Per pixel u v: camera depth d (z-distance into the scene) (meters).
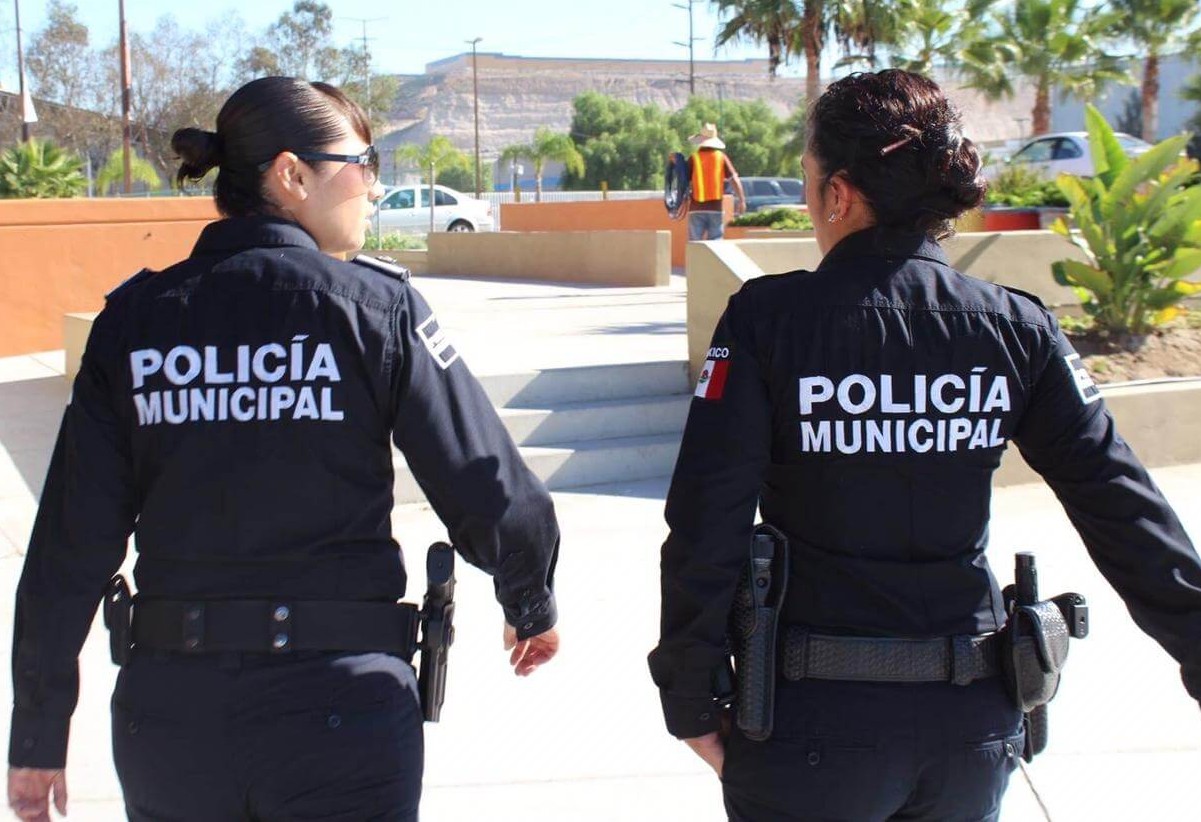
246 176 2.09
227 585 1.92
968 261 8.11
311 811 1.90
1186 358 7.57
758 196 28.97
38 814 2.04
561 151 57.31
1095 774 3.63
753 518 1.94
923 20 25.83
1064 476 2.00
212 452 1.93
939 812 1.95
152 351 1.98
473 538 2.05
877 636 1.91
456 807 3.46
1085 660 4.39
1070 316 8.26
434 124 109.44
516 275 17.91
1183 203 7.37
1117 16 26.25
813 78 26.27
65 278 9.81
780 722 1.94
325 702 1.90
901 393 1.92
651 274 15.42
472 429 2.04
